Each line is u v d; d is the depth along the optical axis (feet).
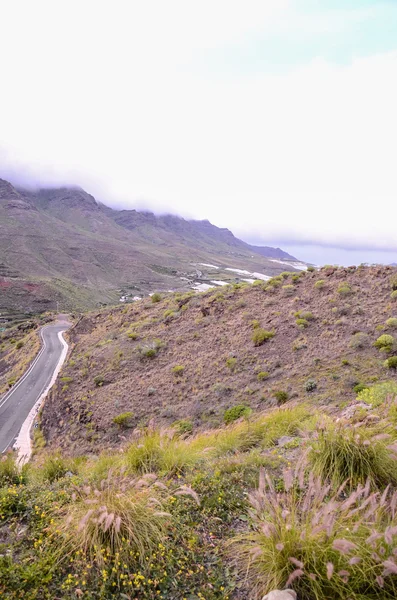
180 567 8.42
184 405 67.00
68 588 7.69
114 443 59.67
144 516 9.37
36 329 224.74
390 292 81.00
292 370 65.10
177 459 14.97
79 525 8.26
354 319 75.46
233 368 75.05
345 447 11.67
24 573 7.89
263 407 55.06
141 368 92.22
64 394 95.35
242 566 8.50
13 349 199.41
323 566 7.08
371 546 7.08
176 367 82.89
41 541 8.98
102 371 99.25
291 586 7.21
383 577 6.79
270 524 7.89
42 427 88.07
